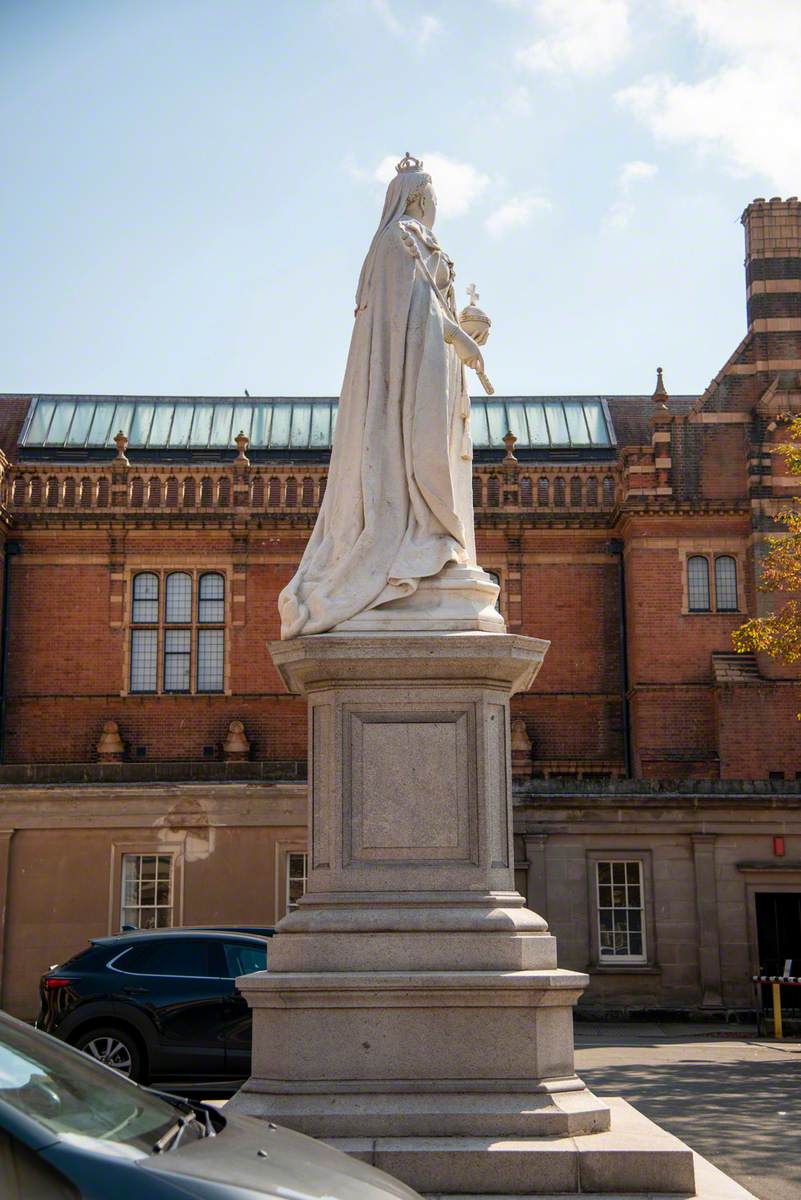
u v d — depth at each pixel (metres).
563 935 29.48
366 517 9.41
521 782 30.25
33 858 28.62
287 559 41.84
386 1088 7.92
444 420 9.52
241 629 41.41
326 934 8.32
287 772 29.48
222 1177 4.75
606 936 29.70
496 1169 7.36
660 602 40.03
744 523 40.34
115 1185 4.53
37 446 47.31
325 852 8.69
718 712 38.47
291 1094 7.93
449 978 8.00
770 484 40.16
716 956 29.30
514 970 8.20
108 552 41.81
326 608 9.10
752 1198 7.31
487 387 10.23
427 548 9.33
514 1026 8.02
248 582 41.72
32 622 41.47
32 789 28.75
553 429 48.53
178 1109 5.58
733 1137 11.72
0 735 40.81
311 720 8.98
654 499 40.31
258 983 8.07
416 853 8.63
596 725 41.06
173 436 48.03
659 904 29.59
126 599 41.62
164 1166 4.71
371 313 9.85
